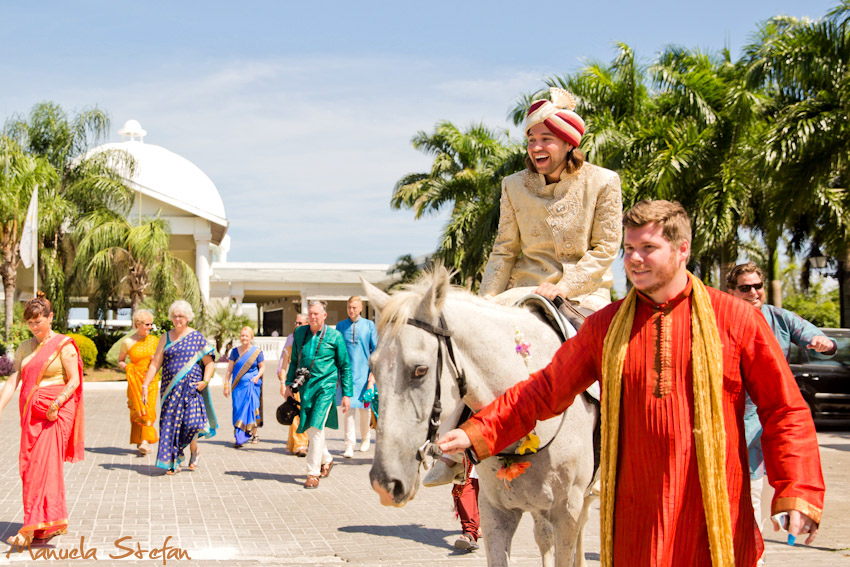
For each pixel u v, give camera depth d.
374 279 57.12
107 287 31.56
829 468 10.37
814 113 16.38
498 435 2.84
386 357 3.12
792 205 17.06
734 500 2.46
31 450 6.25
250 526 7.07
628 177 19.56
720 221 18.95
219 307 37.53
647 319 2.63
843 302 26.81
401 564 5.85
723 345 2.51
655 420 2.52
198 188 46.00
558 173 4.39
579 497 3.68
